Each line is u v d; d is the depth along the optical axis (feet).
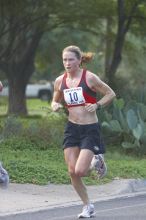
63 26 221.87
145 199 86.89
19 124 131.75
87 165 69.26
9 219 72.28
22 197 85.20
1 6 190.39
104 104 69.97
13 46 216.13
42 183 92.89
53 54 297.12
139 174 101.14
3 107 231.50
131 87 153.79
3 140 124.06
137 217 73.36
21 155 114.62
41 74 438.81
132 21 197.47
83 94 69.87
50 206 80.64
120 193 91.40
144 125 124.47
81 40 301.22
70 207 80.18
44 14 195.93
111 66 189.78
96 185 94.27
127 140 127.85
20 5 189.57
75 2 192.03
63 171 97.55
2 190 88.53
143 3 185.26
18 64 226.99
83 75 70.23
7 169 95.71
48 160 111.24
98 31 226.79
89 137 69.72
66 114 140.36
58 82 71.46
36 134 128.77
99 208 79.66
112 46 227.81
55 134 128.77
